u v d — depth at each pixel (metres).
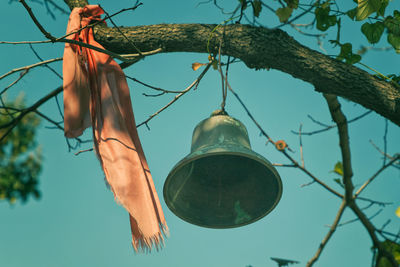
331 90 3.08
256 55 3.10
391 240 3.62
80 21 3.39
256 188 3.02
